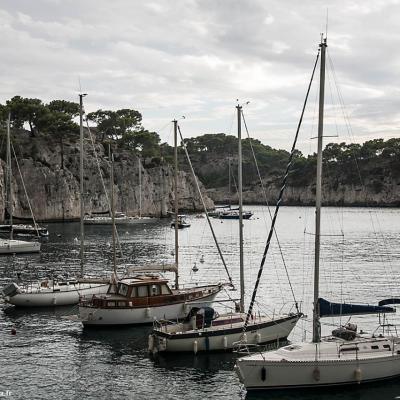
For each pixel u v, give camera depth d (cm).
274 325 3447
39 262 7419
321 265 7431
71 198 15912
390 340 2948
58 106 18412
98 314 3862
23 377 2931
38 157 15850
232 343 3309
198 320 3362
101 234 12044
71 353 3347
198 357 3244
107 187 17212
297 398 2669
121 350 3403
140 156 19250
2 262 7388
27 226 11331
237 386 2816
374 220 18138
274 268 7194
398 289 5588
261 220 18375
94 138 19025
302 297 5188
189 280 6281
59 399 2633
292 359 2739
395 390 2758
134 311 3897
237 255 8744
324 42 2922
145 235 12138
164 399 2645
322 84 2944
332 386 2752
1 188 13600
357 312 3008
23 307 4541
